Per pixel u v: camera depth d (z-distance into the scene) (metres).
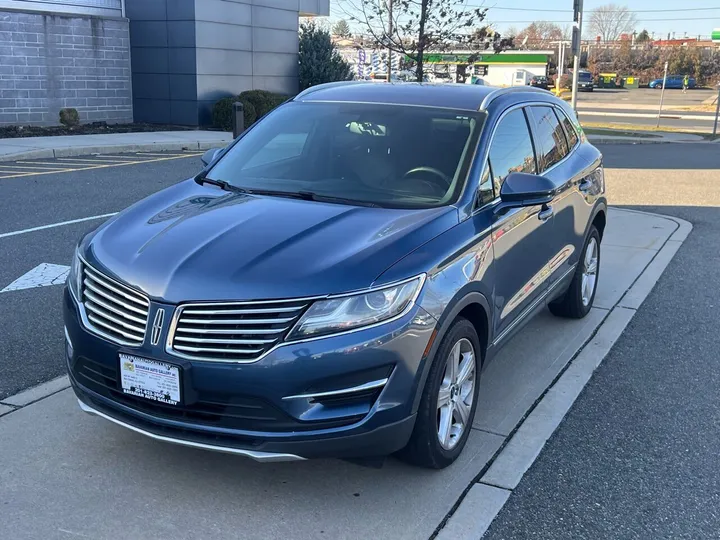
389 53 16.31
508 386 4.91
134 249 3.59
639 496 3.66
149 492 3.53
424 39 14.80
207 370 3.18
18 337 5.36
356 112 4.82
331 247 3.46
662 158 19.86
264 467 3.78
